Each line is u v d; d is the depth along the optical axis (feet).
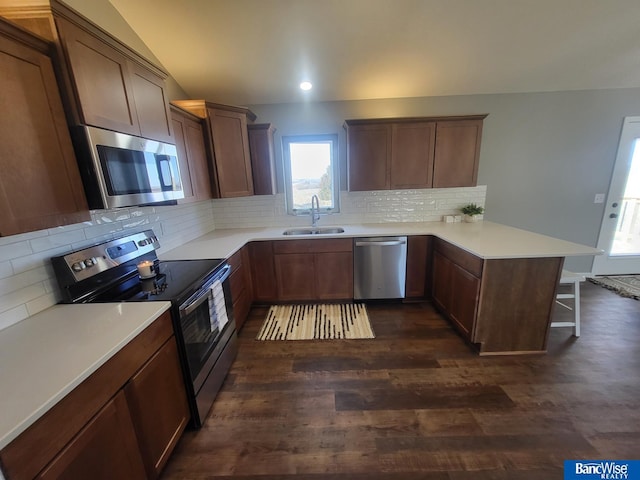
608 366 6.71
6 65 3.21
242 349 7.85
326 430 5.23
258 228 11.46
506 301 6.90
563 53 8.41
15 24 3.26
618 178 11.12
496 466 4.49
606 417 5.32
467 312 7.48
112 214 6.00
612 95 10.34
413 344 7.83
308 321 9.27
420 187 10.13
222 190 9.14
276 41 7.68
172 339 4.70
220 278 6.48
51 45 3.77
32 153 3.50
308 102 10.60
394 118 9.54
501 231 9.06
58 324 3.97
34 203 3.52
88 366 2.98
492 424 5.23
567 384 6.17
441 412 5.54
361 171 10.07
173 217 8.41
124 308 4.38
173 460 4.75
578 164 10.96
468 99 10.41
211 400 5.81
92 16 5.98
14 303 4.03
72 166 4.05
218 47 7.82
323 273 10.06
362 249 9.78
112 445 3.33
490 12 6.95
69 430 2.79
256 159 10.15
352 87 9.78
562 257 6.63
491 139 10.73
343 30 7.39
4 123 3.19
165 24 7.06
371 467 4.54
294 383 6.48
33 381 2.78
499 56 8.50
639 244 11.93
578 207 11.37
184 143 7.47
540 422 5.24
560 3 6.73
